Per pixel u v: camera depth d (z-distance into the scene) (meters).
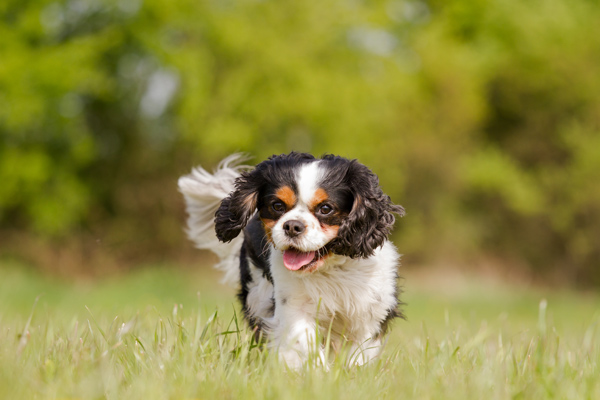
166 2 14.37
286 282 3.49
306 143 16.44
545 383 2.79
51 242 15.31
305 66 15.43
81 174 15.95
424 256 18.19
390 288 3.62
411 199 17.91
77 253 15.18
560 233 18.56
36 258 14.97
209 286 13.12
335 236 3.37
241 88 15.21
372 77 17.31
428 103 18.45
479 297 14.39
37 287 11.54
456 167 17.81
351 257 3.41
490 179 18.50
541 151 19.31
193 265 15.60
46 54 13.99
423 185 17.78
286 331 3.45
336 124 15.96
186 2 14.69
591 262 18.56
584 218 18.30
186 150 16.00
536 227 18.73
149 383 2.66
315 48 16.03
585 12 21.12
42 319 4.55
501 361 3.18
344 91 15.91
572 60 19.12
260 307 3.87
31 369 2.84
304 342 3.36
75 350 3.15
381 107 17.14
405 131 17.66
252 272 4.00
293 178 3.38
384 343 3.66
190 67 14.52
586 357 3.40
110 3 14.46
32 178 14.27
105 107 16.30
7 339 3.40
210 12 15.21
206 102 15.04
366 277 3.53
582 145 18.42
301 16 16.03
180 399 2.56
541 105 19.72
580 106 19.34
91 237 15.65
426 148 17.45
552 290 17.66
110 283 13.09
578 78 18.97
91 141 14.90
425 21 22.00
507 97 19.91
